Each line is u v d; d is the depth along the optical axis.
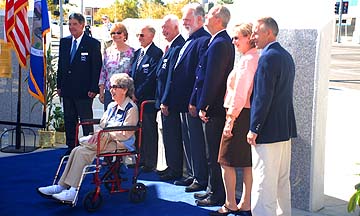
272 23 4.29
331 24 5.11
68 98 7.20
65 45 7.22
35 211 5.16
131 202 5.48
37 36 7.49
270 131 4.25
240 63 4.65
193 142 5.76
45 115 7.81
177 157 6.30
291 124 4.49
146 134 6.58
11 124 7.81
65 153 7.46
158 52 6.46
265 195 4.35
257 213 4.39
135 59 6.63
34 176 6.39
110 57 6.86
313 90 5.10
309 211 5.25
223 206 5.12
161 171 6.52
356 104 13.30
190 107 5.43
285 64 4.23
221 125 5.18
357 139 9.02
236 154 4.80
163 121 6.24
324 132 5.30
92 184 6.03
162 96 6.09
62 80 7.21
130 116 5.33
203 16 5.75
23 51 7.51
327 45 5.13
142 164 6.71
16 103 8.70
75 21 7.03
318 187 5.30
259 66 4.21
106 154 5.17
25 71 8.53
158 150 7.00
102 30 17.55
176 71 5.81
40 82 7.59
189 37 5.79
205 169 5.82
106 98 6.88
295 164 5.29
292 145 5.28
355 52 33.94
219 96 5.11
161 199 5.60
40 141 7.95
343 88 16.84
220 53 4.99
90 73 7.10
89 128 7.29
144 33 6.40
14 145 7.97
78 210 5.21
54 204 5.38
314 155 5.17
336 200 5.66
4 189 5.86
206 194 5.50
